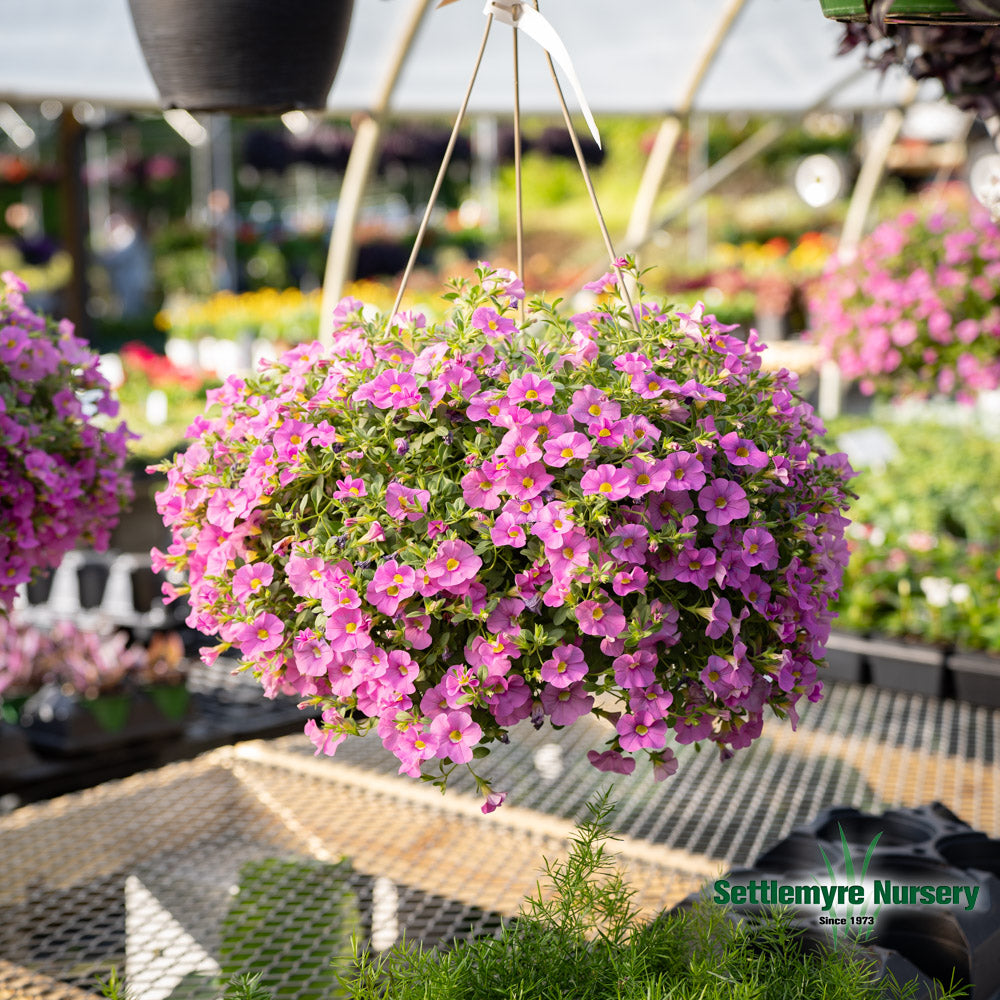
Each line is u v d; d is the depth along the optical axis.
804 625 1.34
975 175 4.19
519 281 1.40
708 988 1.30
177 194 16.59
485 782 1.21
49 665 2.91
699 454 1.29
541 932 1.43
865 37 2.00
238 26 1.90
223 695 3.04
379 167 16.23
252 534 1.38
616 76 4.57
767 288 9.40
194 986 1.70
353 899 1.94
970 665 2.96
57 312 10.45
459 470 1.29
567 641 1.25
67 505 1.91
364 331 1.43
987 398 6.13
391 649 1.27
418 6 3.18
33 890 2.05
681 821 2.16
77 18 3.27
